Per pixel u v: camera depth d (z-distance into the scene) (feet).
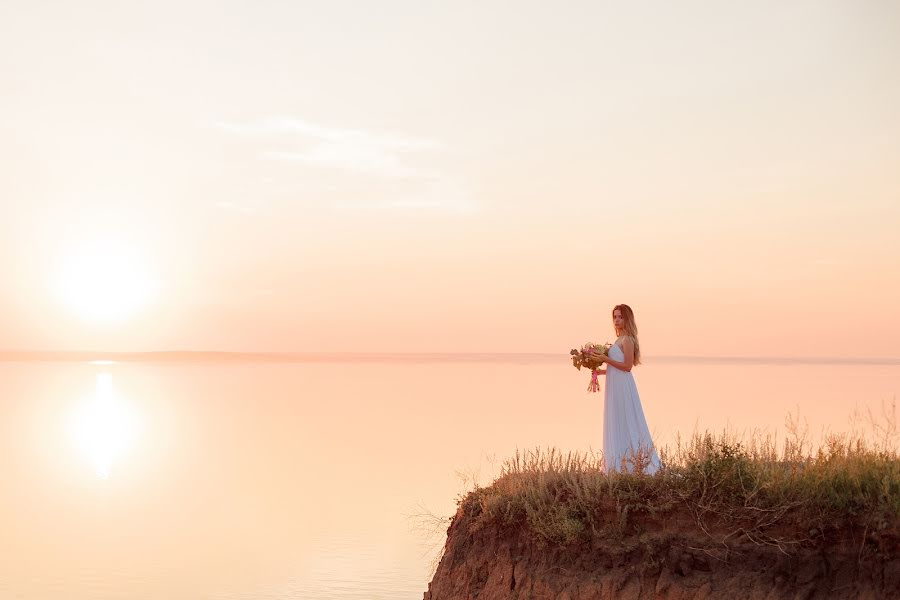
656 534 27.53
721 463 27.35
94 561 88.74
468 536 31.01
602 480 29.17
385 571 77.05
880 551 24.88
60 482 155.43
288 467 168.04
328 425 263.08
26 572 83.56
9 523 114.52
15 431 256.93
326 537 94.58
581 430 206.69
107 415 320.91
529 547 29.32
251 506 123.13
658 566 26.84
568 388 490.90
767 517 26.30
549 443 168.86
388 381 632.79
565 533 28.14
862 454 28.17
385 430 236.02
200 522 112.37
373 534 93.97
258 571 80.23
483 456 158.71
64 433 249.75
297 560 83.51
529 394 419.13
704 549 26.66
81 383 638.53
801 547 25.88
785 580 25.46
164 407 366.02
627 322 33.37
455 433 213.25
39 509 126.41
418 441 199.00
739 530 26.61
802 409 222.69
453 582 30.42
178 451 202.08
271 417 303.68
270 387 552.00
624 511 27.73
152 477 160.35
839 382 482.28
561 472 31.22
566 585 27.78
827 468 27.09
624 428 32.63
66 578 80.53
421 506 107.14
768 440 31.58
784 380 529.45
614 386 33.04
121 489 146.20
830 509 25.84
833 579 25.18
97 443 222.28
